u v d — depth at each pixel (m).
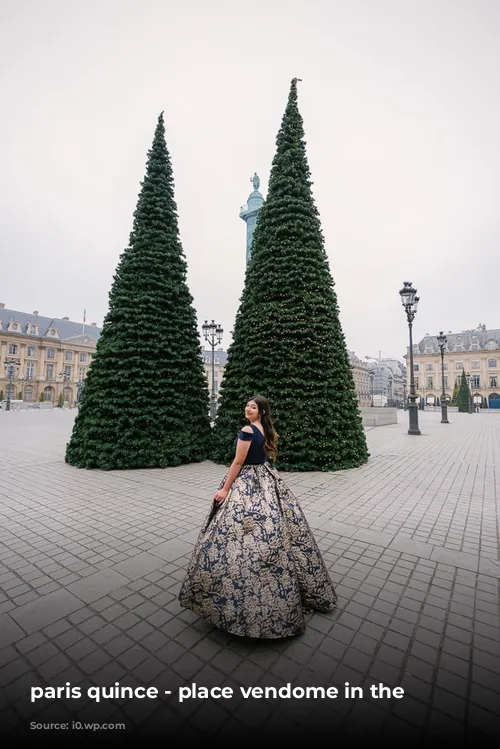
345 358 9.02
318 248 9.22
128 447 8.39
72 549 4.02
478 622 2.74
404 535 4.48
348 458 8.68
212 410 22.36
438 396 81.19
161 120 10.28
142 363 8.76
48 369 76.81
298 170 9.48
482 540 4.34
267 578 2.45
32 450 11.26
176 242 9.93
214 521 2.63
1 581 3.30
